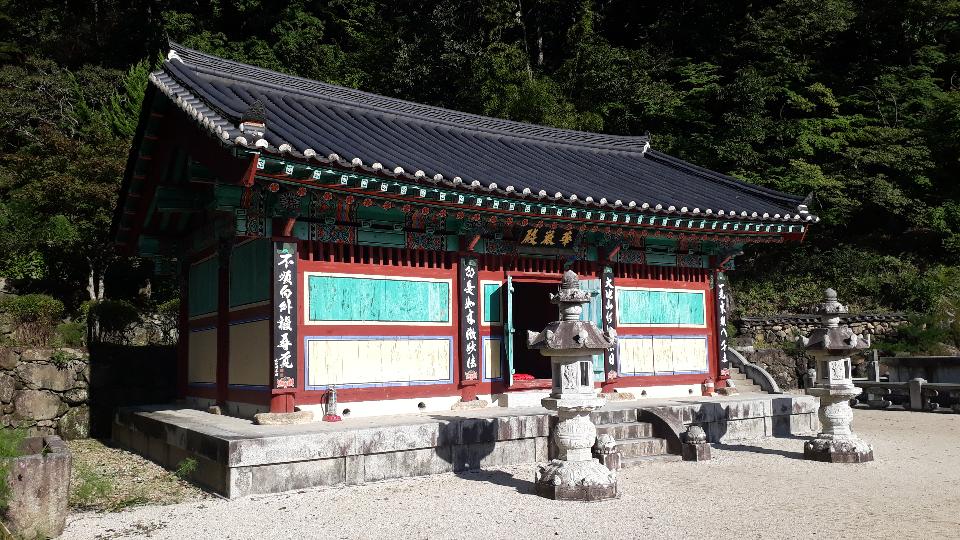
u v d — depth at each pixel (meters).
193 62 12.41
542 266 13.19
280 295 10.09
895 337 24.97
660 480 9.11
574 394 8.13
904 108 32.19
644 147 19.08
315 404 10.34
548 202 11.18
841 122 31.00
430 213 11.18
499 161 13.91
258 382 10.62
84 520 7.21
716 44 36.31
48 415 13.65
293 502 7.81
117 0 37.91
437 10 32.84
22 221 19.45
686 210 12.69
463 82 31.89
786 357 23.67
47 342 14.50
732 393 15.20
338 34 40.53
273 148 8.44
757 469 9.95
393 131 13.87
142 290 22.84
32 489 6.45
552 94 30.20
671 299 14.84
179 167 12.06
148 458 11.28
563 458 8.29
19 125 27.28
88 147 20.05
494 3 32.81
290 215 10.19
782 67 32.28
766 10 34.34
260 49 34.97
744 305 27.56
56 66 30.05
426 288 11.73
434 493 8.26
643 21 39.91
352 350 10.80
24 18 35.72
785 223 14.22
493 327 12.47
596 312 13.49
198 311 13.64
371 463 8.88
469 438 9.72
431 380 11.56
